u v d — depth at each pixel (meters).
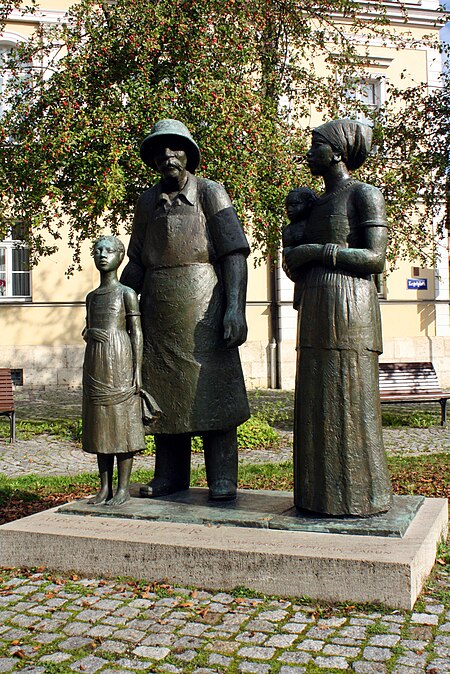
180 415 4.27
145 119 8.78
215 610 3.32
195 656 2.89
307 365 3.96
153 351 4.35
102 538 3.80
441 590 3.50
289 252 4.12
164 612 3.32
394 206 11.10
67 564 3.89
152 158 4.54
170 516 4.04
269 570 3.46
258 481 6.64
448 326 18.83
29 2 17.00
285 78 11.38
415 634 3.03
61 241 16.95
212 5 8.98
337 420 3.86
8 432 10.52
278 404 13.53
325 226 4.03
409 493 6.04
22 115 9.80
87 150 9.06
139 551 3.72
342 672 2.73
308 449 3.91
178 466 4.64
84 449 4.29
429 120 11.93
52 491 6.48
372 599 3.29
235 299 4.31
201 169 8.70
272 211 9.60
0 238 9.86
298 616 3.23
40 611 3.39
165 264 4.37
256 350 17.67
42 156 9.04
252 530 3.81
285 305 17.56
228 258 4.38
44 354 16.77
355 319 3.89
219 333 4.36
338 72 11.77
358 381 3.88
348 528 3.69
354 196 4.00
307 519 3.86
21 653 2.95
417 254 11.53
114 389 4.20
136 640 3.06
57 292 16.95
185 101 8.96
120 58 9.20
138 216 4.61
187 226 4.36
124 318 4.30
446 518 4.35
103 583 3.73
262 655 2.88
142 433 4.30
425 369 11.65
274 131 9.67
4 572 3.95
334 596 3.35
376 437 3.91
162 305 4.33
